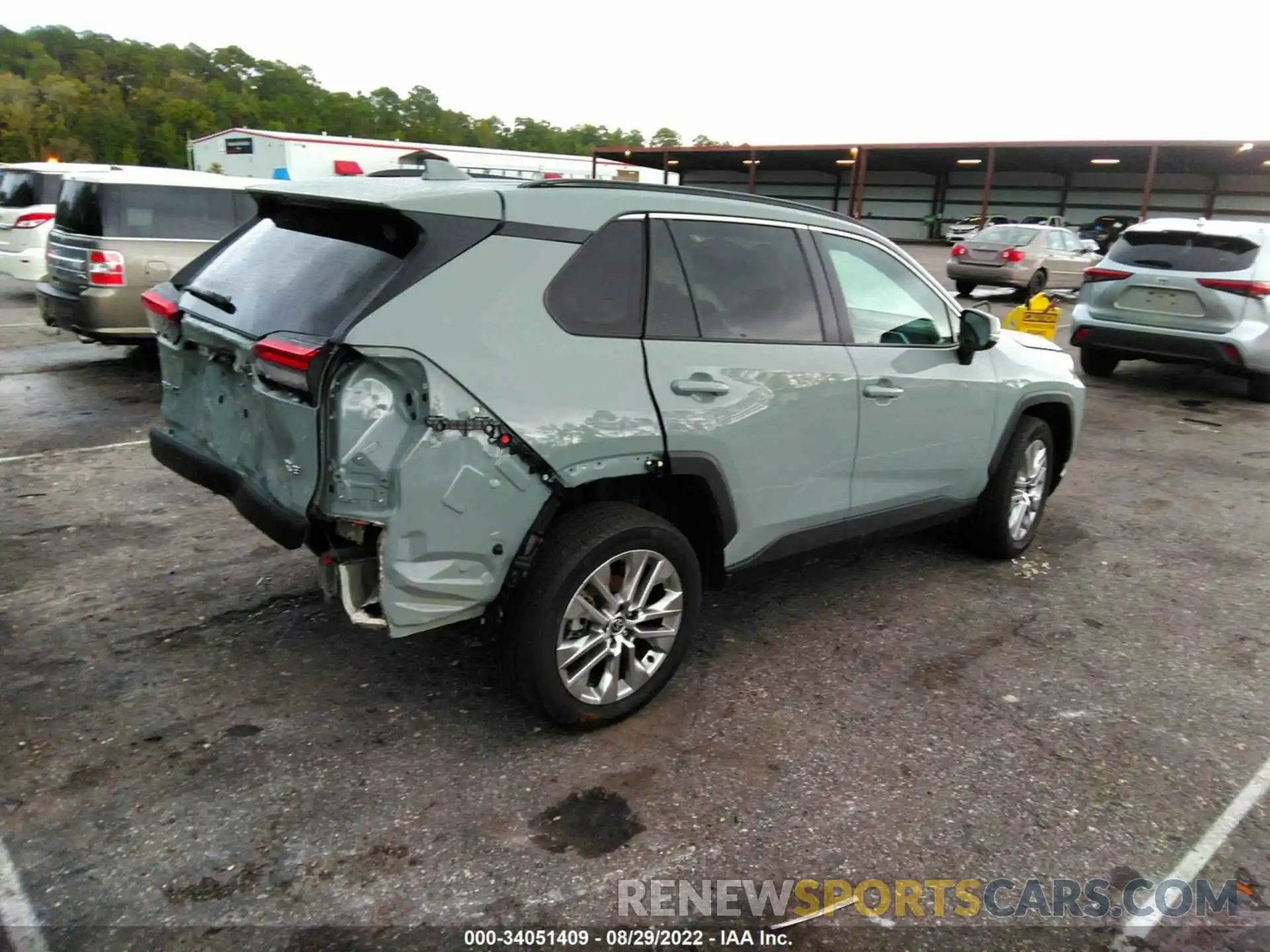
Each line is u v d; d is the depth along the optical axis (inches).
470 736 122.4
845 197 2122.3
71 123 3966.5
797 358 138.1
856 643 154.6
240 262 128.3
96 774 111.4
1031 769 120.4
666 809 109.6
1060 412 199.0
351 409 101.3
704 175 2199.8
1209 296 351.6
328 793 109.7
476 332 106.1
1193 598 179.3
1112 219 1432.1
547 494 113.0
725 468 129.3
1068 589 181.6
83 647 142.5
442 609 109.0
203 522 197.2
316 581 168.7
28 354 377.1
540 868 99.1
